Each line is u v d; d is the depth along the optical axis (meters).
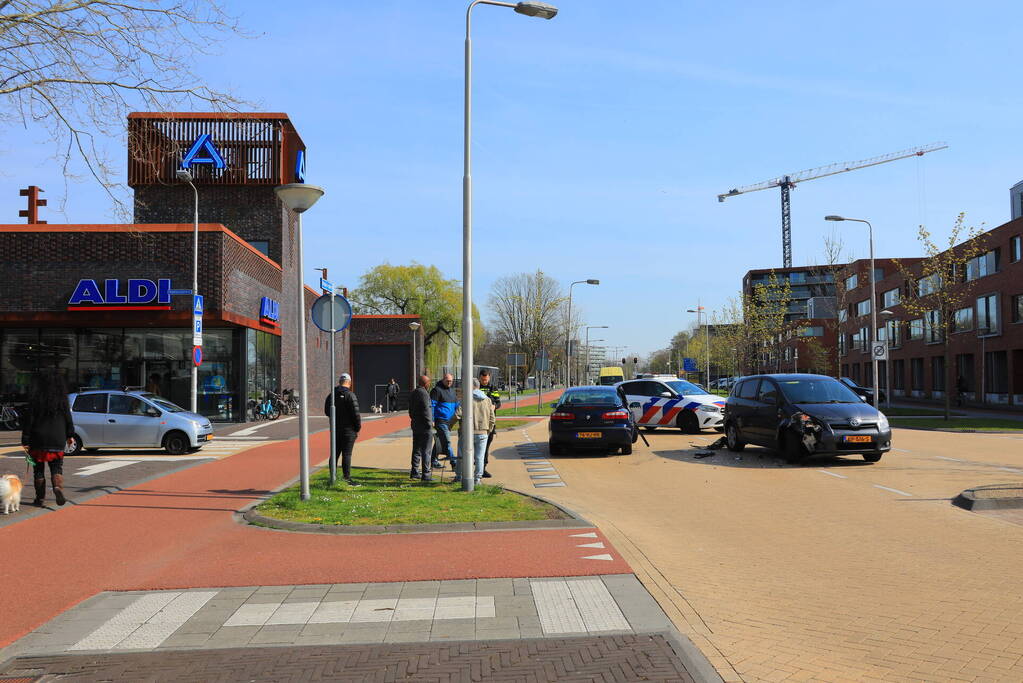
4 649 4.86
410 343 51.81
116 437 17.14
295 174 33.22
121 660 4.63
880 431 13.68
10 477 9.75
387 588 6.07
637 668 4.31
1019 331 36.09
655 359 156.00
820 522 8.77
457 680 4.20
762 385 15.55
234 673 4.38
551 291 72.88
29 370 25.30
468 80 11.43
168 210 32.50
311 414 37.94
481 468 12.55
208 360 26.81
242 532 8.47
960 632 4.93
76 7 9.89
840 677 4.21
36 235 24.28
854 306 64.94
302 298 10.45
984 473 12.62
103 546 7.85
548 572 6.48
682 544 7.69
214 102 11.12
